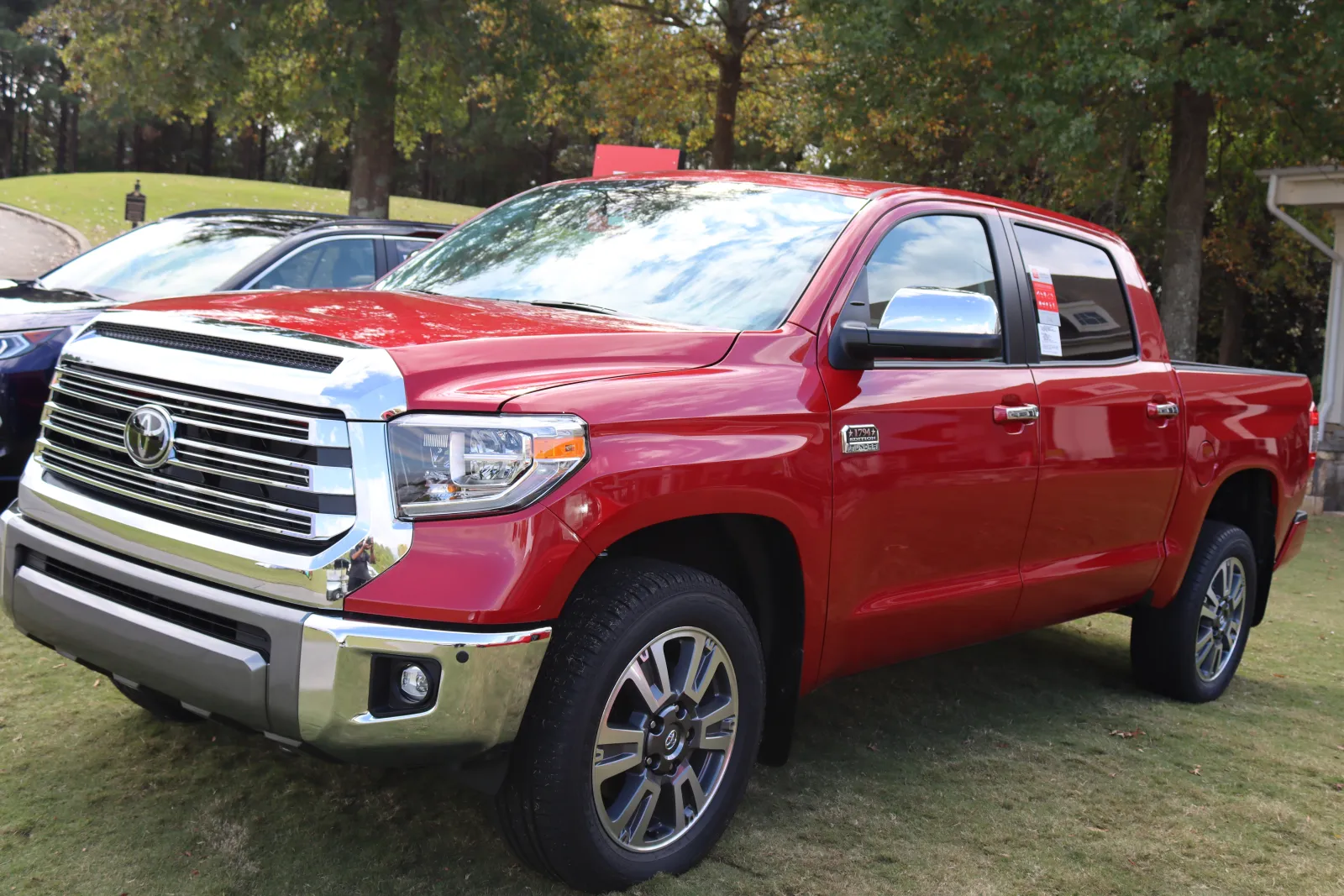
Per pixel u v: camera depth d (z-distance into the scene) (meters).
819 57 18.08
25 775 3.12
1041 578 3.87
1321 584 8.28
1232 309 25.06
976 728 4.20
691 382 2.76
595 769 2.57
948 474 3.38
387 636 2.26
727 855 2.94
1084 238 4.33
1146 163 18.62
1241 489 5.12
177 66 13.58
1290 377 5.38
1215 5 11.77
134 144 73.12
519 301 3.35
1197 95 13.77
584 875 2.61
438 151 73.94
